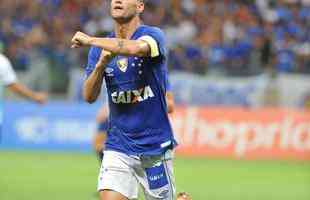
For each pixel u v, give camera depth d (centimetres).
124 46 2078
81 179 5059
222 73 7225
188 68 7431
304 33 8481
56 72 7006
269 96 7044
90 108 6912
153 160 2259
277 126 6725
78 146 6894
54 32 8412
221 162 6366
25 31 8369
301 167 6122
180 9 8694
